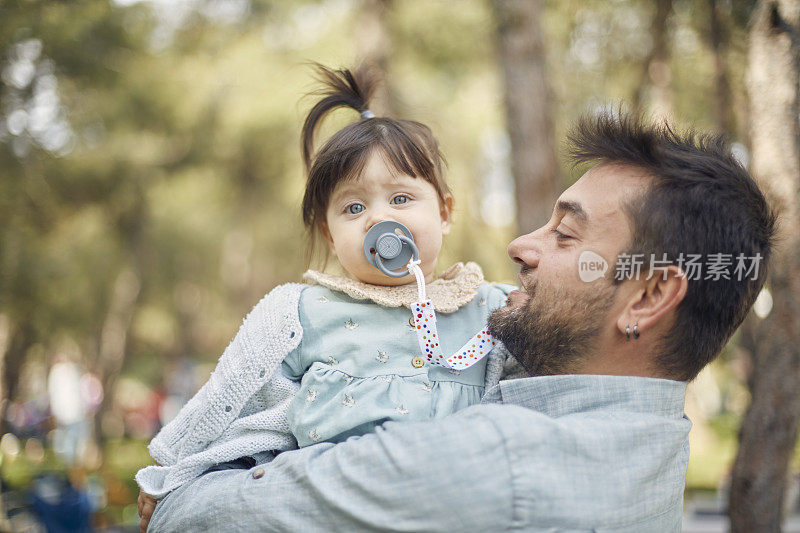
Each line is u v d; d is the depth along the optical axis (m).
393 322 1.36
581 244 1.19
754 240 1.17
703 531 4.39
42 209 8.27
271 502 1.12
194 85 9.05
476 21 7.59
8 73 6.79
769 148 1.90
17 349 9.57
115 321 11.88
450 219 1.55
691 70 3.88
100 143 8.73
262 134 9.08
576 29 4.46
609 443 1.09
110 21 7.61
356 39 6.77
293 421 1.31
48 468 8.14
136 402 16.19
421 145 1.45
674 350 1.18
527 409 1.11
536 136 4.22
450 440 1.05
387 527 1.04
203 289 15.77
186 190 10.21
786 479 2.00
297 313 1.39
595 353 1.20
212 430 1.34
